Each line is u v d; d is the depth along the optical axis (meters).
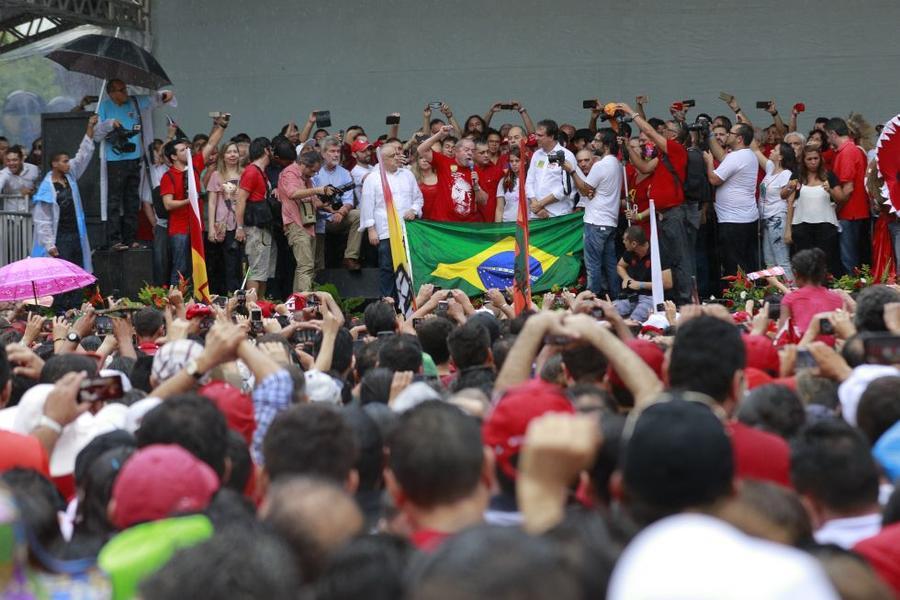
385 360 19.12
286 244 48.62
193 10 58.16
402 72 57.09
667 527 6.09
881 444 13.15
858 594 9.46
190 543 7.99
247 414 15.94
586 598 8.08
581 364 16.12
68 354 17.97
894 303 18.38
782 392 14.57
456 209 46.56
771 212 44.88
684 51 55.16
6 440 13.84
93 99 53.44
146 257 47.12
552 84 56.09
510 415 11.74
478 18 56.53
